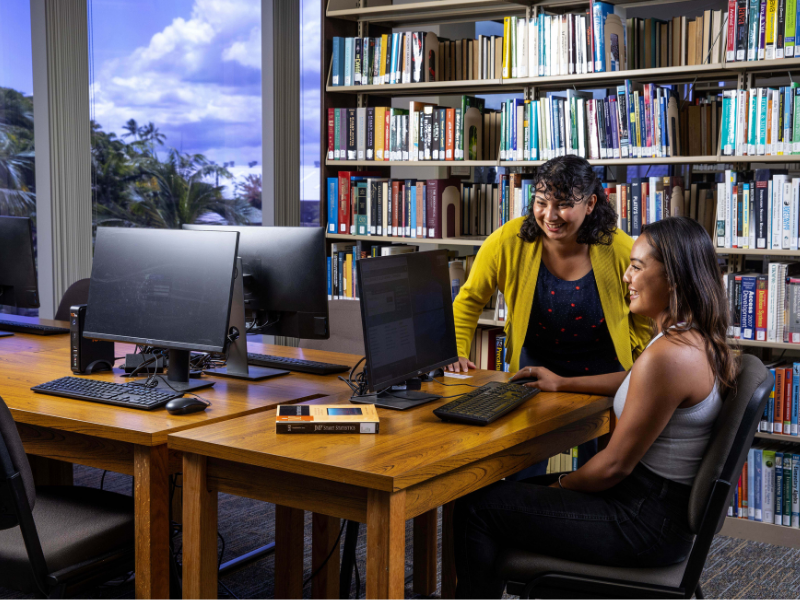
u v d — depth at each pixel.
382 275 1.93
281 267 2.40
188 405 1.92
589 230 2.27
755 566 2.84
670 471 1.62
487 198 3.79
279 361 2.59
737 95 3.06
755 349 3.31
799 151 2.95
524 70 3.53
